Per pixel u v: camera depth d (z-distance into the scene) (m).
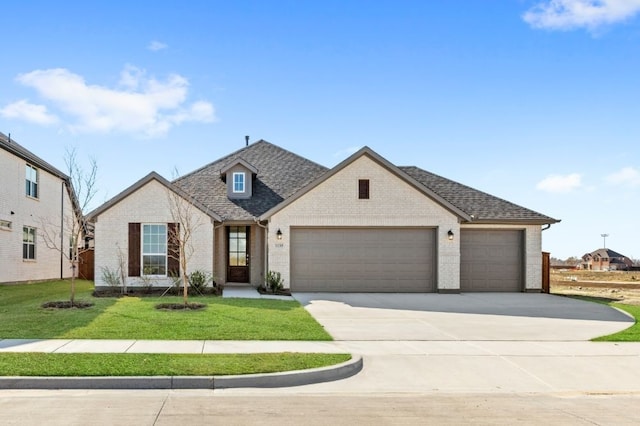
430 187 21.56
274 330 10.48
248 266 20.42
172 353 8.30
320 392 6.90
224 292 18.05
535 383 7.49
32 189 23.59
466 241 19.52
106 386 6.85
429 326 11.58
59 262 26.34
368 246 18.78
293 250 18.62
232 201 20.23
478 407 6.32
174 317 11.77
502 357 8.82
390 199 18.70
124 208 17.70
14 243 21.70
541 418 5.93
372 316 12.97
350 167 18.73
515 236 19.70
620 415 6.09
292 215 18.42
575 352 9.21
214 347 8.85
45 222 24.67
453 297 17.41
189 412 5.90
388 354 8.88
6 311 12.56
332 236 18.73
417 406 6.32
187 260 17.62
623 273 43.94
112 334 9.78
